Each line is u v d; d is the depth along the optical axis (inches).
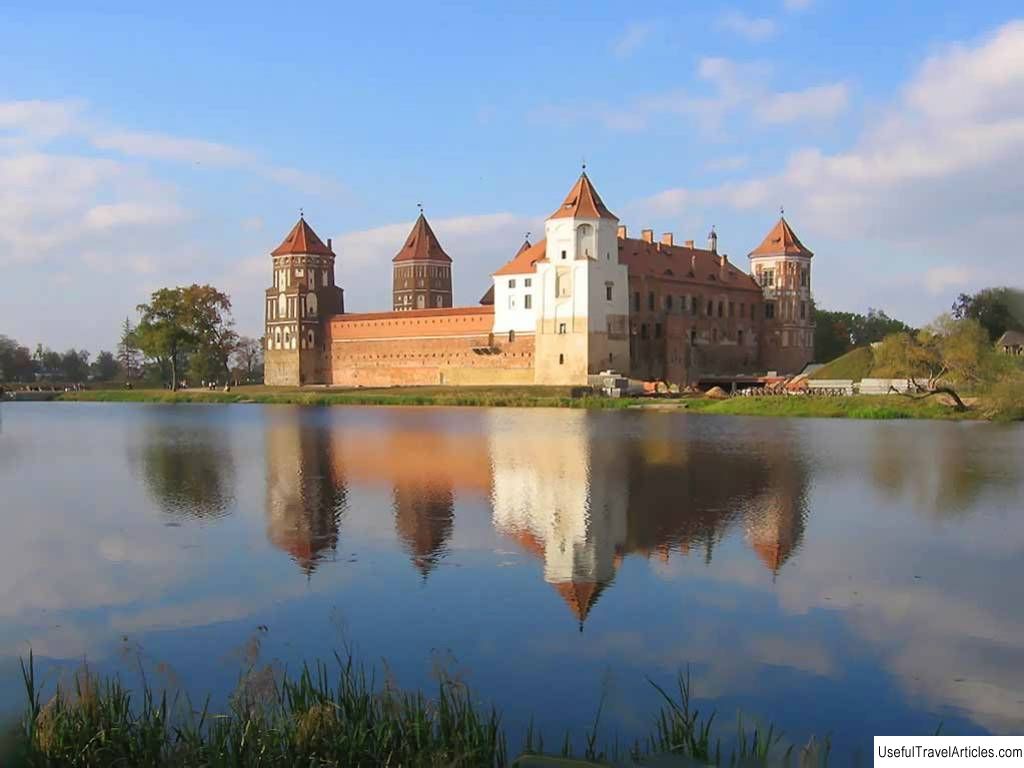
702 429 2696.9
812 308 6535.4
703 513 1279.5
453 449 2151.8
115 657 721.6
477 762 531.8
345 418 3430.1
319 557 1031.0
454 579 933.8
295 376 6451.8
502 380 5393.7
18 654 730.2
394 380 5989.2
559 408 4037.9
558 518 1247.5
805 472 1678.2
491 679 673.0
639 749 559.2
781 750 557.9
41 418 3612.2
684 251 6003.9
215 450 2178.9
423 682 665.6
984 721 604.7
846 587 899.4
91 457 2042.3
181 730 565.3
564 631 772.6
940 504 1341.0
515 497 1423.5
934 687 656.4
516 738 577.9
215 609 841.5
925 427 2682.1
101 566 998.4
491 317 5462.6
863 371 4434.1
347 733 543.2
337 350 6358.3
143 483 1610.5
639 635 762.8
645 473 1684.3
